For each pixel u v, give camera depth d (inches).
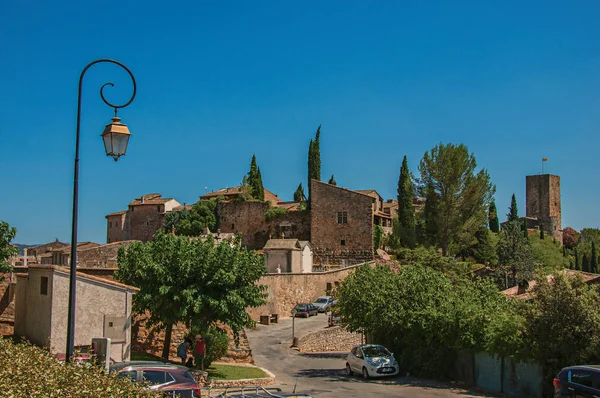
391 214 3860.7
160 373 633.6
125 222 4151.1
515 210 4982.8
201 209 3523.6
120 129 550.0
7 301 1148.5
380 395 968.9
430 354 1205.1
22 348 500.1
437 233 2903.5
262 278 2190.0
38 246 3644.2
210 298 1031.0
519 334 936.9
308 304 2320.4
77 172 538.9
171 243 1067.3
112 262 2209.6
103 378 406.3
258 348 1724.9
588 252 4480.8
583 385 645.3
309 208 3294.8
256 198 3671.3
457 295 1257.4
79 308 893.8
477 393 1003.9
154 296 1026.1
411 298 1288.1
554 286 898.1
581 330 846.5
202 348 1059.9
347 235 3152.1
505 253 3021.7
